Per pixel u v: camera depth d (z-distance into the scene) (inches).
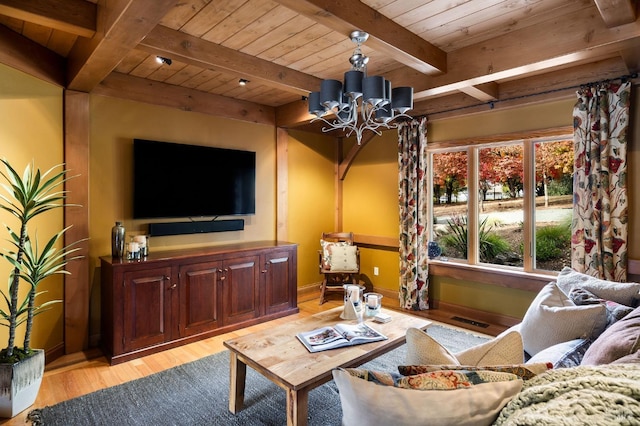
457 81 118.2
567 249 142.6
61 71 123.3
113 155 139.9
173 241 156.3
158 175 148.3
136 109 145.6
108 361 122.3
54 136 121.3
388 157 199.5
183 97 158.2
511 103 149.5
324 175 219.9
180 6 92.7
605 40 91.4
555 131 139.9
